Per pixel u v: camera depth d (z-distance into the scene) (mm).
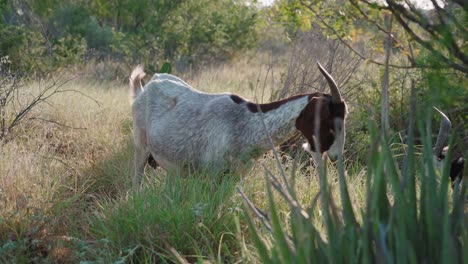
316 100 4938
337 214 2777
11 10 18172
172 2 20281
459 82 2850
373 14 3342
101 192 6613
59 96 10406
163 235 4719
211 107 5512
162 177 5945
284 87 8688
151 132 5910
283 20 4195
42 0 19391
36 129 8227
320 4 3998
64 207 5465
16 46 14680
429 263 2654
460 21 2883
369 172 2701
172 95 5918
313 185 5648
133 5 20281
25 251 4770
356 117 7602
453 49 2822
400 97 7734
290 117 5074
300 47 8812
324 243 2816
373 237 2707
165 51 19672
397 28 3705
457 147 5488
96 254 4496
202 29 19984
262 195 5199
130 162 6957
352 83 8398
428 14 3137
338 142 4688
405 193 2711
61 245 4793
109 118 9422
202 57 20406
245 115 5297
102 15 21359
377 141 2697
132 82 6816
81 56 17734
